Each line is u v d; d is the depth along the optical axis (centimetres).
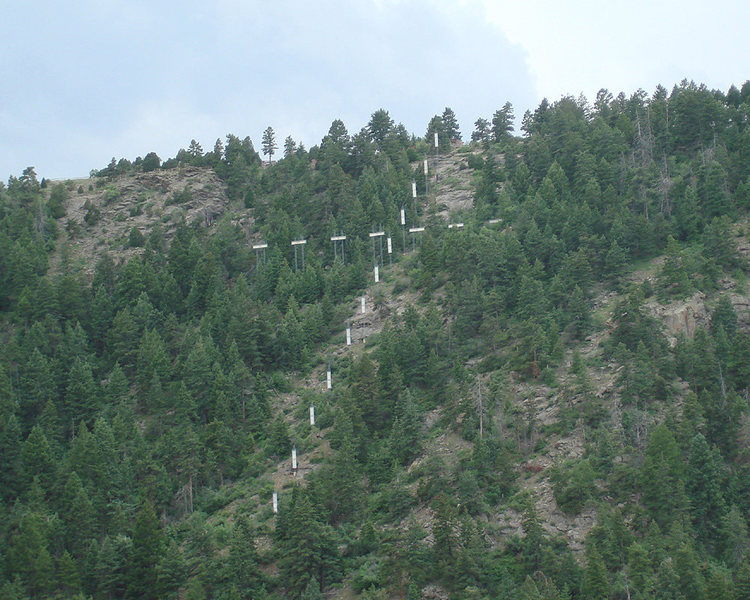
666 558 11175
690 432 12688
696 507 12025
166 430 15462
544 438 13750
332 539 12462
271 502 14025
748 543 11700
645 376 13638
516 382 14812
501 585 11362
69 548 12875
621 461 12744
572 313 15725
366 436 14538
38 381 16000
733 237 16762
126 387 16362
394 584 11931
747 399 13675
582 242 17088
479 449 13200
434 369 15350
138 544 12575
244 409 15938
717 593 10369
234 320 17250
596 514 12300
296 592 12125
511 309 16438
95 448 14138
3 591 11512
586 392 13862
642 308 15075
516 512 12662
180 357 16912
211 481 14638
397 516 13112
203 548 12738
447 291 17125
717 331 14512
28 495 13588
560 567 11419
